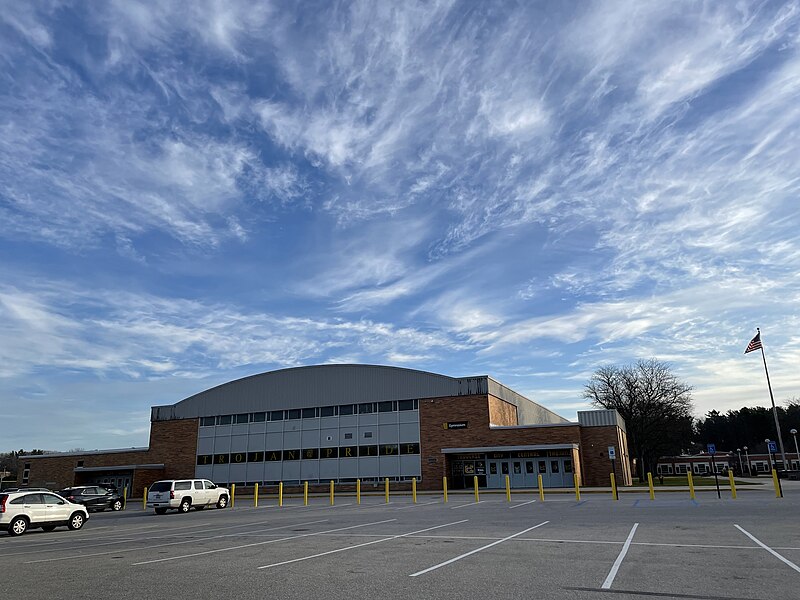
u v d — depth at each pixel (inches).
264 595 336.5
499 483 1758.1
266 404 2087.8
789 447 4589.1
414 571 405.1
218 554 517.7
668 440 3142.2
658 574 377.4
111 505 1441.9
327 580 378.6
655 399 2947.8
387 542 572.1
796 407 4692.4
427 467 1836.9
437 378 1893.5
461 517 825.5
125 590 358.9
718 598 314.2
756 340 1941.4
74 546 638.5
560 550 486.6
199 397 2198.6
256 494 1363.2
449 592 335.6
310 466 1979.6
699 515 749.3
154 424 2245.3
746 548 477.7
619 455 1743.4
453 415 1849.2
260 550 538.3
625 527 637.9
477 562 436.5
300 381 2059.5
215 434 2142.0
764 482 2033.7
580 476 1707.7
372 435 1925.4
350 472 1924.2
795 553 450.3
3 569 461.7
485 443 1793.8
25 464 2409.0
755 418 4842.5
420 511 973.2
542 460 1728.6
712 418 5270.7
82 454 2315.5
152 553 540.1
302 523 827.4
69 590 363.3
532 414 2546.8
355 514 964.6
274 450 2039.9
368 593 336.8
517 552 481.4
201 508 1330.0
